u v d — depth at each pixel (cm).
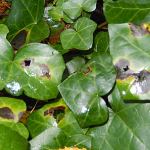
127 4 28
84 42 28
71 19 30
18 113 27
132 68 25
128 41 25
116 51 25
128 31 26
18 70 26
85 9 30
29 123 27
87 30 29
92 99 26
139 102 25
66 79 26
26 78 26
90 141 26
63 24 31
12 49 27
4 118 26
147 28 26
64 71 28
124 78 25
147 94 24
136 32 26
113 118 26
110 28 26
